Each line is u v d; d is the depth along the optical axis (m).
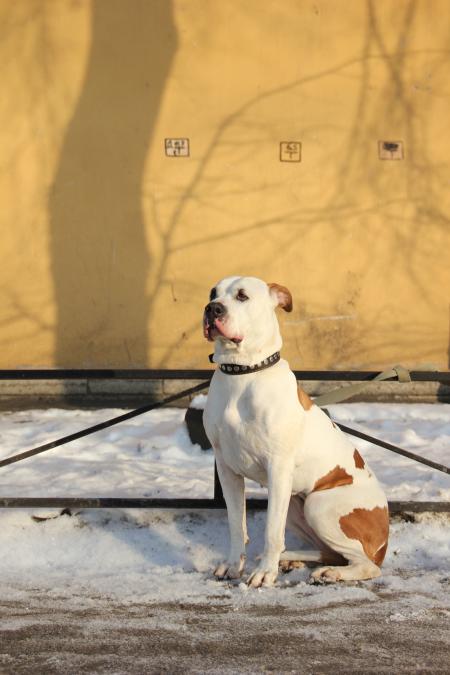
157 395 10.39
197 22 10.45
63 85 10.45
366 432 8.41
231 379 4.83
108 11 10.40
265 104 10.54
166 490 6.24
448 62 10.62
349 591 4.70
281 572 5.12
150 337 10.61
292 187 10.62
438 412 9.36
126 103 10.48
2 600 4.64
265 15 10.48
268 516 4.82
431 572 5.22
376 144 10.65
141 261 10.57
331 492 5.00
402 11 10.55
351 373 5.54
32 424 8.67
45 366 10.59
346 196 10.66
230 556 5.05
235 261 10.61
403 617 4.32
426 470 6.92
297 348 10.69
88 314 10.58
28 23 10.40
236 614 4.37
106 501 5.47
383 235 10.71
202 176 10.55
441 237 10.77
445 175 10.74
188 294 10.62
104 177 10.52
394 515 5.76
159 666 3.70
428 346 10.80
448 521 5.73
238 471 4.98
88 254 10.55
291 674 3.62
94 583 4.97
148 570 5.27
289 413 4.79
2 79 10.43
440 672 3.66
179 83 10.48
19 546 5.54
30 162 10.50
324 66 10.55
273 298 4.92
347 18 10.53
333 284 10.69
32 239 10.53
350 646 3.94
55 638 4.04
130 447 7.74
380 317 10.75
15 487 6.34
